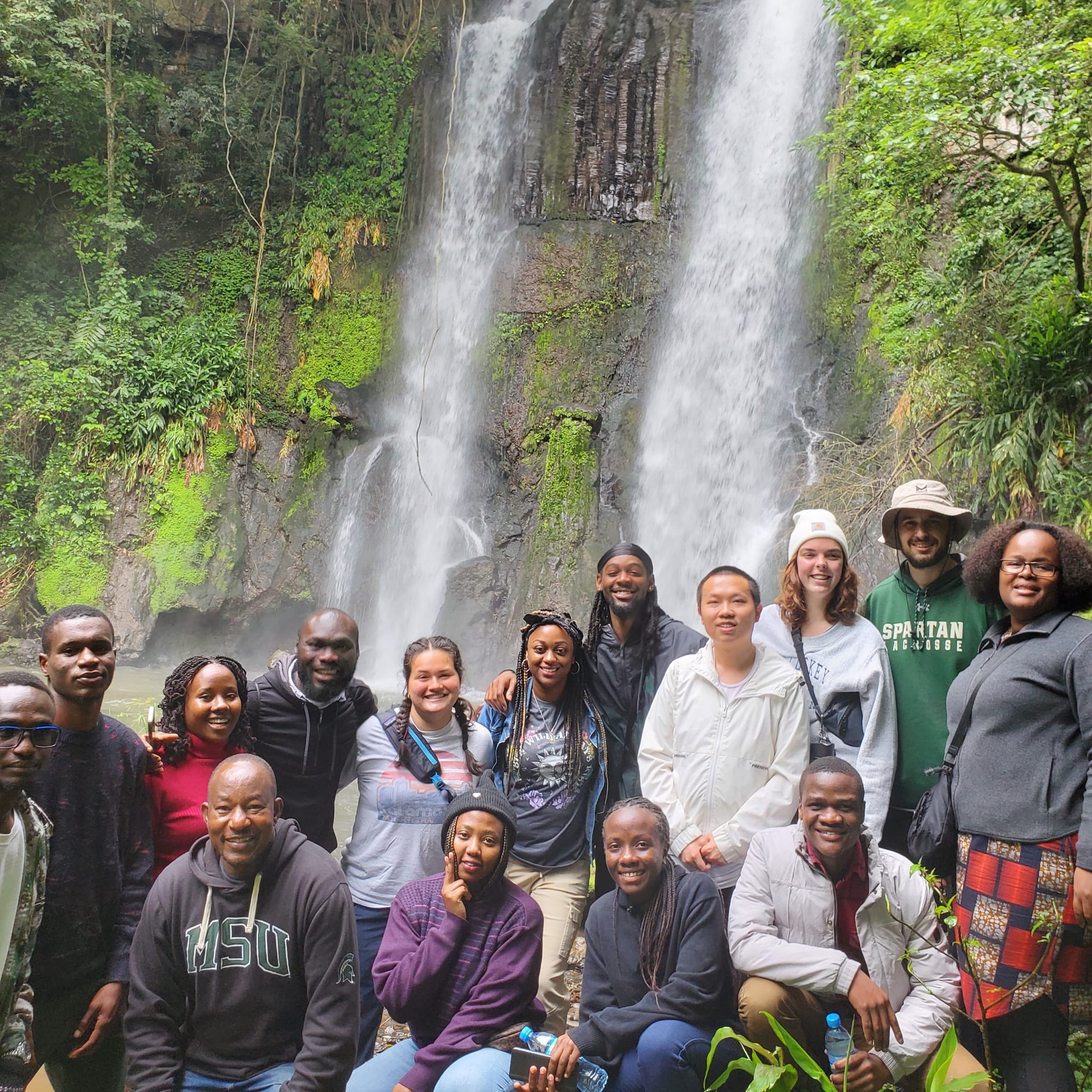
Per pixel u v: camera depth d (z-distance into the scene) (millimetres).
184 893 3240
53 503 16203
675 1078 3418
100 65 17938
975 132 8094
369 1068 3609
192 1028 3262
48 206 18297
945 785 3682
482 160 17422
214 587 16188
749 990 3527
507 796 4320
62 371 16922
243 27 19391
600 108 16656
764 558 13102
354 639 4031
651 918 3641
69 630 3314
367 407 17688
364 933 3992
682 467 14922
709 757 4059
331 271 18016
